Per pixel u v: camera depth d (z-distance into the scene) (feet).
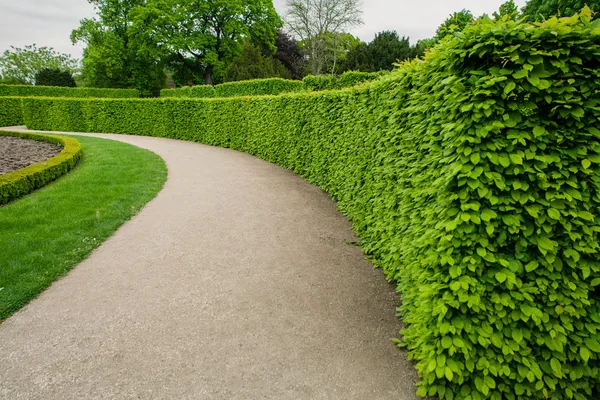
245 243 16.74
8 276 13.03
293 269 14.32
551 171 7.56
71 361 9.26
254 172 31.86
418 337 9.18
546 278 7.81
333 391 8.36
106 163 32.32
